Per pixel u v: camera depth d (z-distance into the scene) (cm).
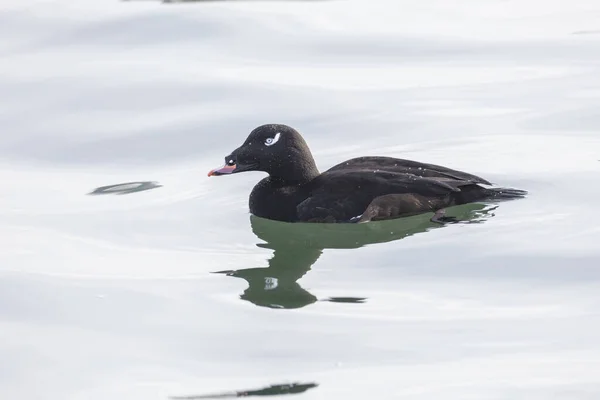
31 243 1239
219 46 1934
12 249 1220
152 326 1006
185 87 1758
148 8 2116
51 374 920
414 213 1244
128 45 1947
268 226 1274
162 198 1385
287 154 1295
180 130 1617
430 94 1705
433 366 905
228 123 1628
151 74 1809
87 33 2000
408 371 898
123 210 1345
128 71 1827
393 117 1619
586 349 921
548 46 1894
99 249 1216
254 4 2138
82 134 1622
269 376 899
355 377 891
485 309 1009
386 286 1071
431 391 862
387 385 875
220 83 1766
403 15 2081
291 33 1988
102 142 1595
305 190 1286
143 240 1241
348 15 2083
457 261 1122
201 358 938
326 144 1538
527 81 1744
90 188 1436
